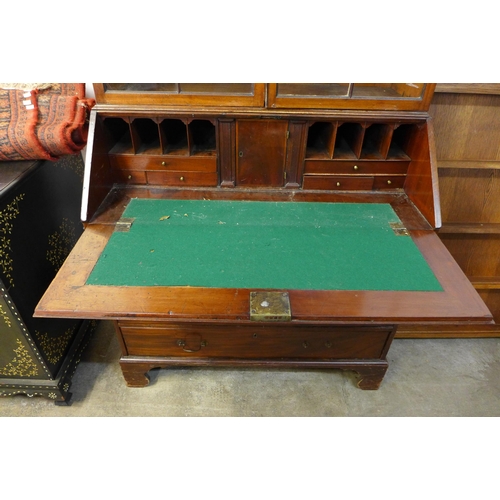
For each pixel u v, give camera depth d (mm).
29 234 1356
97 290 1050
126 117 1353
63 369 1567
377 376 1557
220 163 1458
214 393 1651
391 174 1484
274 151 1431
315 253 1194
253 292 1048
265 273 1114
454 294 1062
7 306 1265
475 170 1621
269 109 1333
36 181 1392
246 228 1301
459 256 1856
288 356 1486
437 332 1937
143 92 1312
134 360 1501
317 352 1465
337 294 1052
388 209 1415
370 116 1329
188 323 1358
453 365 1816
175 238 1244
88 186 1297
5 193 1207
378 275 1117
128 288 1057
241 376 1726
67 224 1653
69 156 1671
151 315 992
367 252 1203
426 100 1307
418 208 1403
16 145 1290
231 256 1175
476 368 1806
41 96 1385
